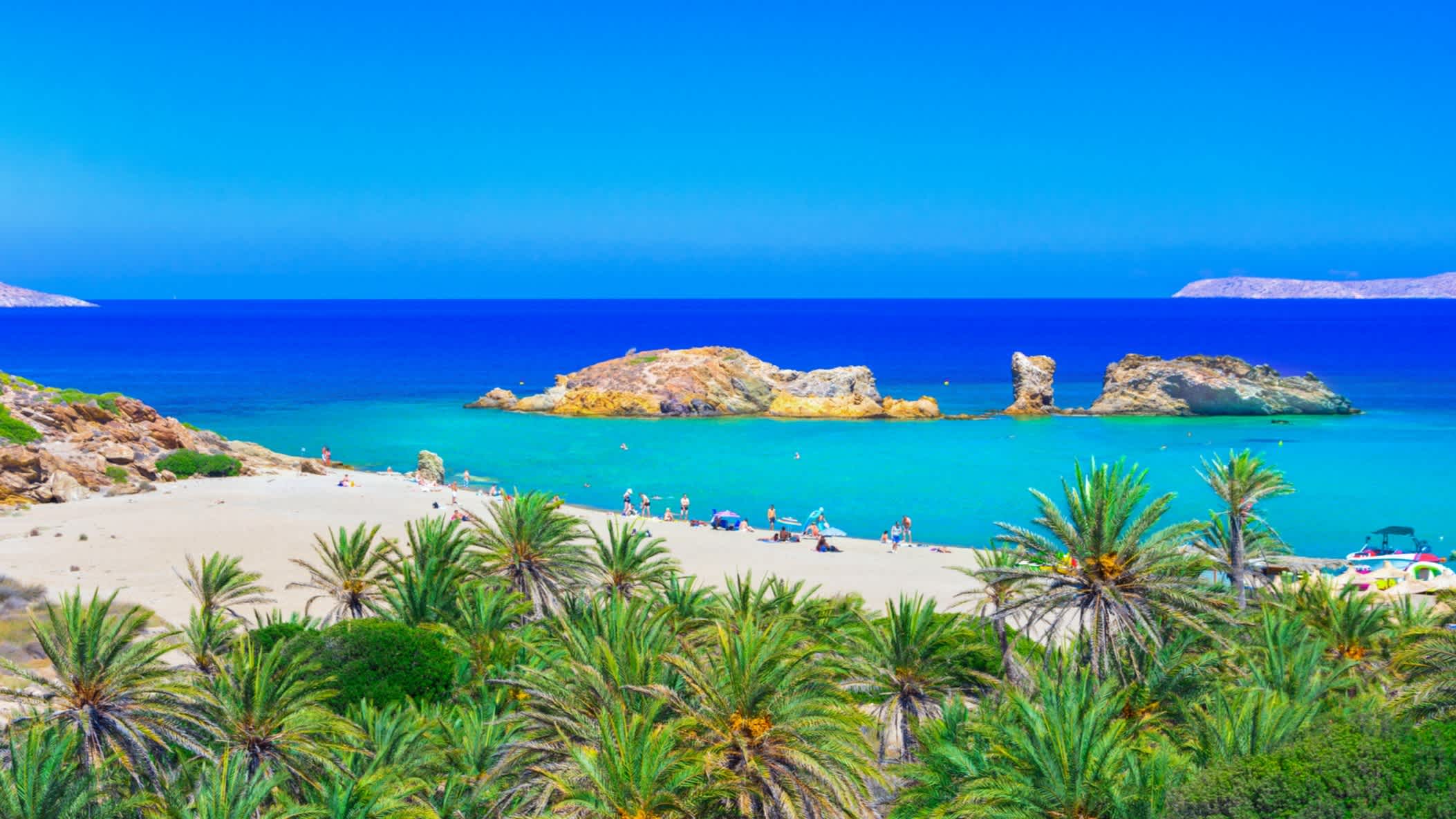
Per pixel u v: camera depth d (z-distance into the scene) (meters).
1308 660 27.83
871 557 64.19
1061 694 22.94
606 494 86.81
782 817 21.80
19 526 65.06
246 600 42.59
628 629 27.70
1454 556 64.75
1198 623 28.12
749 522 77.69
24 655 39.34
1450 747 21.12
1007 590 33.69
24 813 20.81
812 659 29.12
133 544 61.09
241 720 25.64
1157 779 21.11
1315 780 20.22
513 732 25.94
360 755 26.20
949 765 23.03
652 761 20.83
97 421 87.75
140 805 22.48
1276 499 81.94
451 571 38.06
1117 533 28.78
